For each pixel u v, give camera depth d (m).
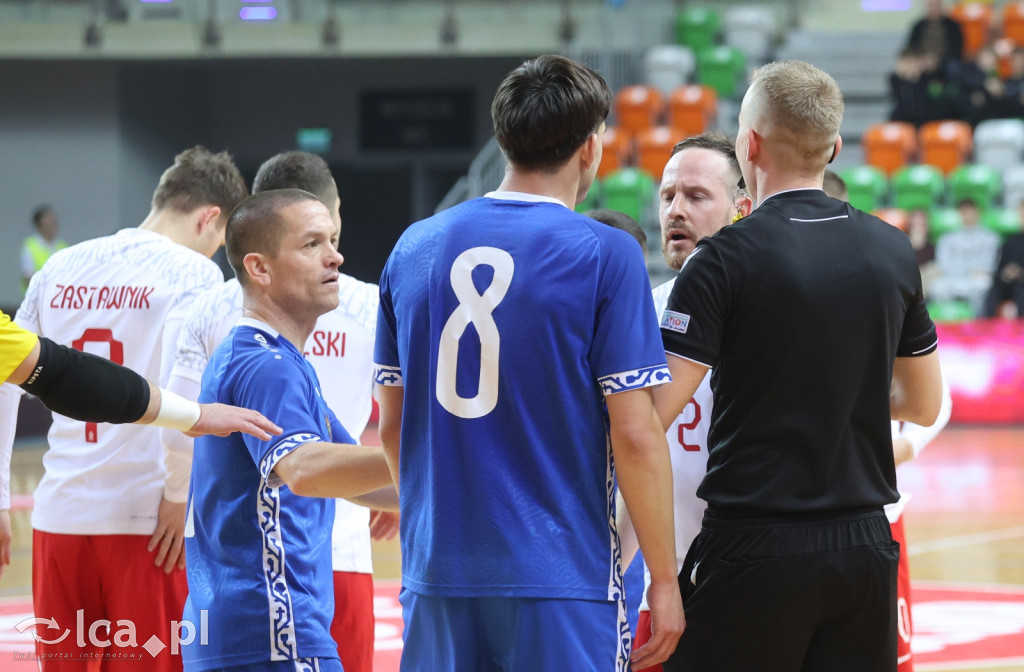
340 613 11.37
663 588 7.93
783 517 8.40
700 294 8.48
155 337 12.24
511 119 8.02
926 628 18.45
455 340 7.84
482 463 7.73
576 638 7.64
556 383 7.74
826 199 8.85
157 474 12.02
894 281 8.66
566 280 7.78
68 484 12.06
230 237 9.54
